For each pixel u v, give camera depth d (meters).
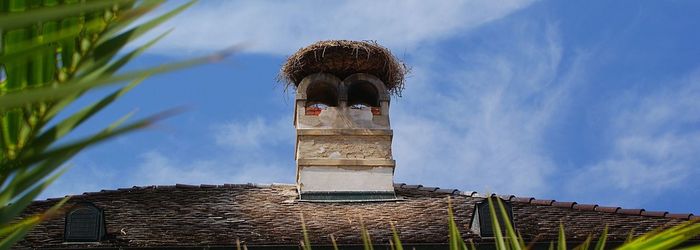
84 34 1.67
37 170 1.63
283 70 18.09
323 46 17.78
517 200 14.36
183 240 12.58
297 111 17.31
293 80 18.19
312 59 17.86
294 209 14.80
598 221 13.50
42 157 1.61
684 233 2.04
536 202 14.26
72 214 12.39
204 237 12.77
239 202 14.80
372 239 12.70
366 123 17.14
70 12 1.46
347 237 12.77
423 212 14.37
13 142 1.64
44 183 1.67
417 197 15.60
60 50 1.67
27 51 1.54
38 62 1.66
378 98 17.48
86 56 1.67
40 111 1.66
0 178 1.62
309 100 18.20
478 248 12.54
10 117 1.64
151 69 1.46
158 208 13.98
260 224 13.61
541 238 12.73
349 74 17.98
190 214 13.84
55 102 1.67
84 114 1.63
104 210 13.54
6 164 1.62
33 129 1.65
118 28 1.68
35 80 1.66
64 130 1.63
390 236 12.87
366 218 14.10
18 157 1.63
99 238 12.33
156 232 12.89
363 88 18.09
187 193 14.88
